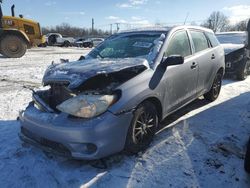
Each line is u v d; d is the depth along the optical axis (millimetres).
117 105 3586
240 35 10945
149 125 4172
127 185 3420
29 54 18969
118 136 3605
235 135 4742
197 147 4293
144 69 4109
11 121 5395
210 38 6211
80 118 3475
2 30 15672
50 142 3637
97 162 3850
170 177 3576
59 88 3830
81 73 3740
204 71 5645
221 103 6477
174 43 4871
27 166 3797
